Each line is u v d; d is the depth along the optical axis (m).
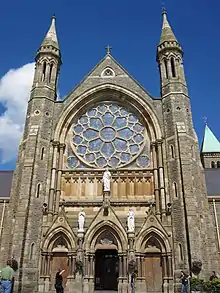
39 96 43.56
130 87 45.19
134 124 43.88
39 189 37.84
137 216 37.47
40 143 40.28
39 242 35.34
